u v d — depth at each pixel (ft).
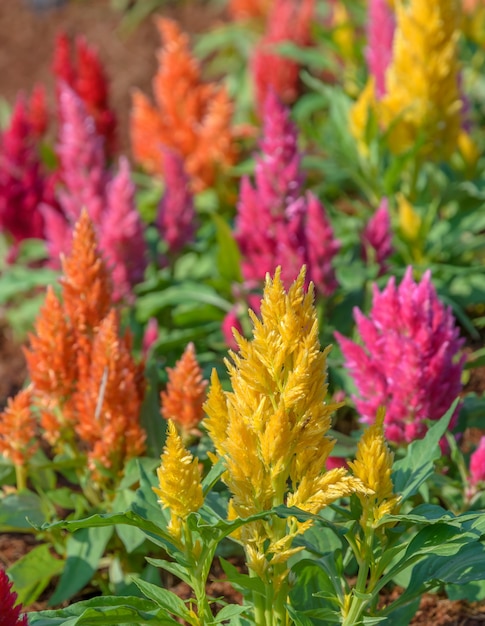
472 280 6.37
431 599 5.34
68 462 5.42
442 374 5.17
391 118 6.40
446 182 6.77
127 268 6.20
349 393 5.82
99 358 5.24
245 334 6.08
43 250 6.73
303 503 4.66
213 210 7.02
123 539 5.19
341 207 7.27
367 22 7.97
